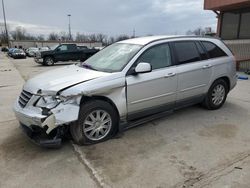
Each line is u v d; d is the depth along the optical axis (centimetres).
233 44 1448
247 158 354
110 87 391
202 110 567
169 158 356
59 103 355
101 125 403
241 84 902
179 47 490
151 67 423
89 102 384
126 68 416
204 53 529
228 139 417
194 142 406
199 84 516
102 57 483
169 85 463
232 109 578
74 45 2142
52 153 374
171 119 511
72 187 295
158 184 297
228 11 1457
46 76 421
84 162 348
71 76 402
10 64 2300
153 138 422
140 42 464
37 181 307
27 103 375
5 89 894
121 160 352
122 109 414
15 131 462
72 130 383
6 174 323
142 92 429
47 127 351
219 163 341
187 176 312
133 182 302
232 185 293
